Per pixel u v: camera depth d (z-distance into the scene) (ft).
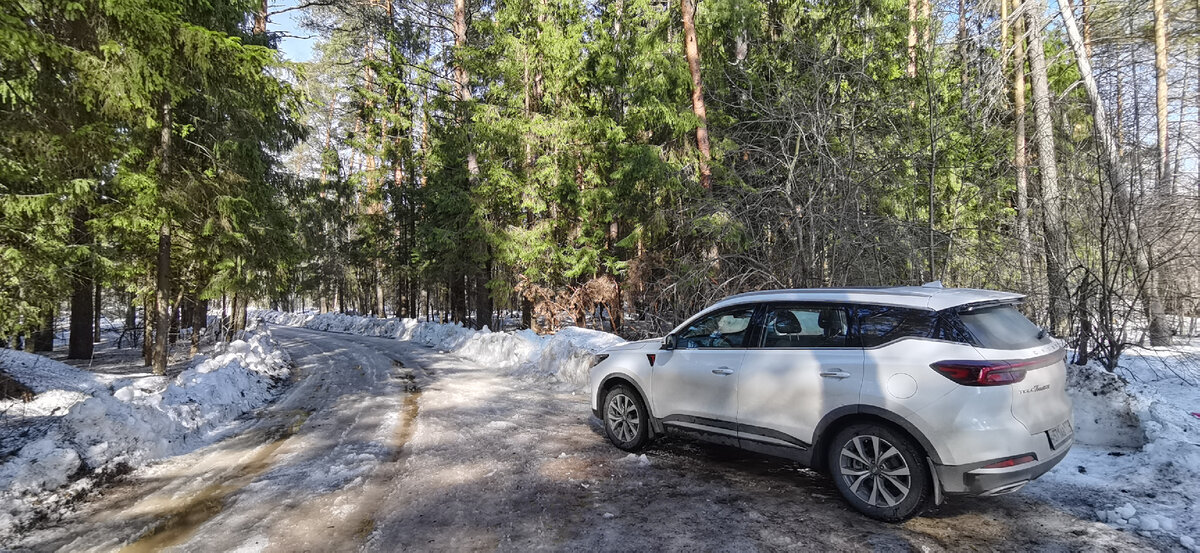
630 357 17.42
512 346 41.11
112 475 15.70
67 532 11.91
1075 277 23.97
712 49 44.70
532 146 50.42
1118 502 11.88
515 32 52.26
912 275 28.78
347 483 14.71
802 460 12.72
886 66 39.68
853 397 11.80
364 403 26.71
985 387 10.40
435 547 10.83
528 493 13.71
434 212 67.67
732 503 12.76
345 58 86.79
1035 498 12.39
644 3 44.42
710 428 14.66
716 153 40.93
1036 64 35.14
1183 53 40.98
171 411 20.92
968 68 34.27
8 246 24.80
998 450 10.25
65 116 25.68
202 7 29.17
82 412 16.79
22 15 21.76
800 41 35.17
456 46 57.47
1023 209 28.94
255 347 41.04
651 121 41.93
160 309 34.27
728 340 14.94
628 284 42.83
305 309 193.67
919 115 31.48
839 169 28.76
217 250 39.14
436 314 120.57
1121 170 21.39
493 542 11.02
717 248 36.06
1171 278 22.15
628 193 46.09
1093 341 22.68
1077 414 15.93
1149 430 14.33
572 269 51.03
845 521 11.62
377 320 90.94
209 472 16.20
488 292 65.67
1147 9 37.99
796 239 29.84
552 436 19.33
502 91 52.85
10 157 23.30
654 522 11.80
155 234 35.70
